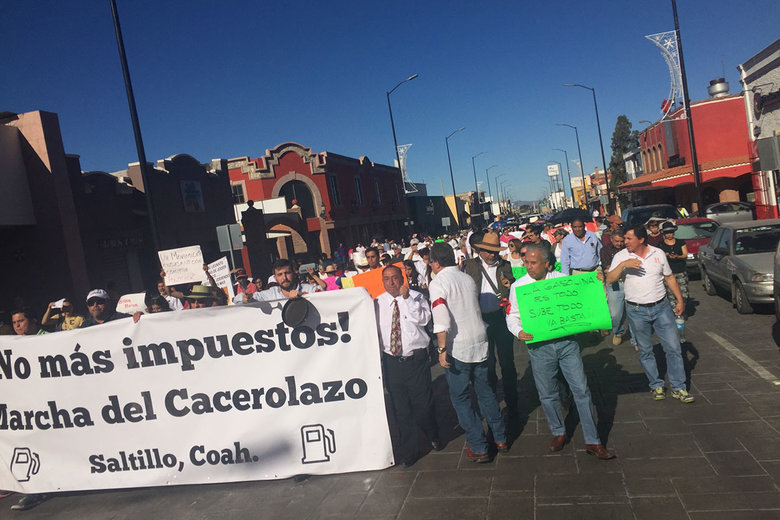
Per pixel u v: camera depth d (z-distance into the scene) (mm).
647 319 5770
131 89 12234
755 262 9266
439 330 4852
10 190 14695
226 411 5375
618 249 7773
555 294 4867
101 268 17141
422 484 4734
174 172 21469
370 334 5180
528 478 4566
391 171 55938
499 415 5145
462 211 87125
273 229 31750
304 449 5254
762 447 4504
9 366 5680
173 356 5422
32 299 15180
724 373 6398
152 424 5488
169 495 5309
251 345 5320
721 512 3709
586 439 4770
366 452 5180
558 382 5734
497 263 5949
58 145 15359
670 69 23219
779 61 19688
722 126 33750
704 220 15523
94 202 17016
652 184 34375
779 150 8016
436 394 7227
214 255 23828
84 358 5551
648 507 3889
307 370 5262
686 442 4785
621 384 6594
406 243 33906
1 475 5730
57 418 5621
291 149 38375
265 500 4879
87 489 5602
